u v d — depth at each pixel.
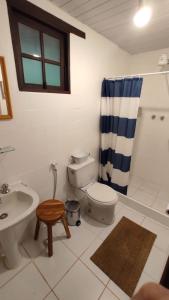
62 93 1.74
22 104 1.42
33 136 1.58
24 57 1.41
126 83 2.03
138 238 1.84
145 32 1.93
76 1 1.39
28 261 1.55
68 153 2.03
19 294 1.30
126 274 1.47
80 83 1.92
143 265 1.55
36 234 1.74
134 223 2.05
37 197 1.34
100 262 1.56
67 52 1.68
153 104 2.64
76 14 1.59
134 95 1.99
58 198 2.08
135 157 3.01
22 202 1.45
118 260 1.59
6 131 1.37
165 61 2.13
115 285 1.38
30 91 1.45
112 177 2.53
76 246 1.72
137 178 3.05
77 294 1.31
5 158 1.41
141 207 2.22
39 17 1.36
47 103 1.62
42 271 1.47
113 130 2.38
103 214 1.98
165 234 1.90
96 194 1.93
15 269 1.48
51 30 1.53
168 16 1.56
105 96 2.27
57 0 1.38
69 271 1.48
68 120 1.91
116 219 2.11
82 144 2.22
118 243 1.77
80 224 2.01
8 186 1.46
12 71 1.30
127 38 2.10
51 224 1.52
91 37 1.88
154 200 2.44
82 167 2.02
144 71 2.67
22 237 1.73
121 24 1.76
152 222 2.07
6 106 1.31
